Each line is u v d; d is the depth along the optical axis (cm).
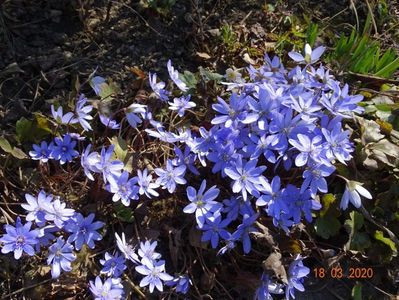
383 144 31
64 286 28
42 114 32
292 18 39
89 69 34
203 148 29
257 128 29
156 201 30
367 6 40
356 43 36
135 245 29
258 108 29
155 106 33
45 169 30
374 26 40
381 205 31
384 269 30
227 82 33
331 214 30
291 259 28
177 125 32
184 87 32
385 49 40
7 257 28
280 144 28
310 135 28
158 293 29
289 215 28
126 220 29
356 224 30
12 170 30
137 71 32
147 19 36
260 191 28
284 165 29
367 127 31
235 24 38
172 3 36
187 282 28
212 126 32
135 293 28
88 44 35
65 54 34
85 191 30
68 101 31
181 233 30
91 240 27
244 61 36
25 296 28
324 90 31
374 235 30
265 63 33
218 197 31
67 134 29
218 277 29
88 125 29
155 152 31
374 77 36
